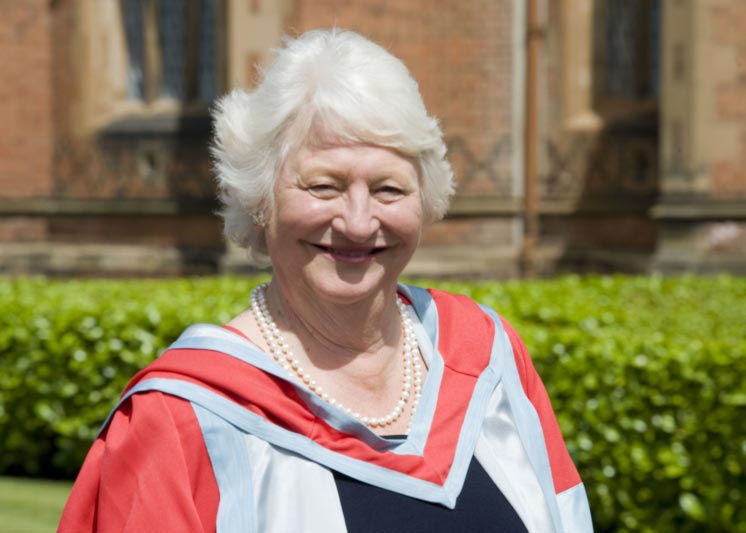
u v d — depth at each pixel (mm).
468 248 11438
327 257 1734
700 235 10680
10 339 6305
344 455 1669
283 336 1812
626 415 4984
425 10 11234
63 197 12742
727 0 10547
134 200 12242
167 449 1593
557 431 1989
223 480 1598
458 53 11359
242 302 6426
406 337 1921
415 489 1681
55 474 6527
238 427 1630
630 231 11852
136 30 12742
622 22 11906
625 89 11977
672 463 4898
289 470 1628
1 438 6449
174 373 1652
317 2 10898
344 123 1688
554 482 1925
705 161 10594
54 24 12805
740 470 4816
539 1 11742
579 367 5055
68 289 7582
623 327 6066
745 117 10633
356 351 1825
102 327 6160
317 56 1736
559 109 11766
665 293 7887
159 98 12531
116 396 6180
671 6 10672
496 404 1874
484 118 11398
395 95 1708
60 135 12758
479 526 1704
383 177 1712
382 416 1813
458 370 1883
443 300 2021
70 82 12695
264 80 1765
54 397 6293
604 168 11734
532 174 10680
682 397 4891
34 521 5434
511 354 1966
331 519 1604
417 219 1770
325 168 1699
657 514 4996
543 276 11750
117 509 1592
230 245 11109
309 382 1783
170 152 12117
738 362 4820
